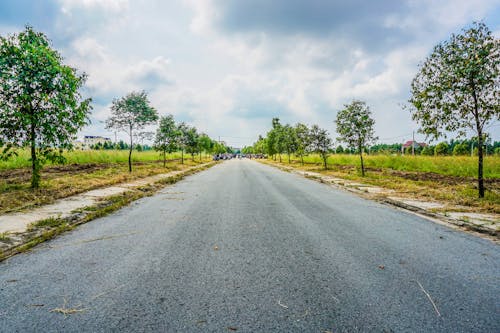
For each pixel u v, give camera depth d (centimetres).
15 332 210
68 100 908
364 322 226
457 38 845
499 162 1725
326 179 1514
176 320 226
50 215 590
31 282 295
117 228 515
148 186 1128
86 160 2378
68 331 212
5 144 884
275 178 1664
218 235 470
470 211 660
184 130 3234
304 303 254
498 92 807
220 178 1641
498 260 367
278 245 419
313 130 2536
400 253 389
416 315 237
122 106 1650
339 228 522
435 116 911
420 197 880
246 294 270
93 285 288
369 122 1678
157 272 320
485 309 247
